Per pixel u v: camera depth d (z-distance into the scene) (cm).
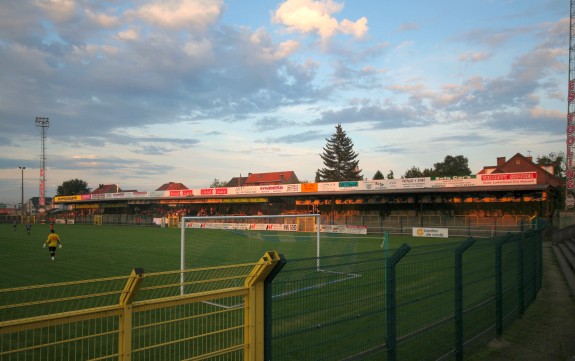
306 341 589
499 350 716
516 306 930
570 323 888
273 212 5459
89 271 1595
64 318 295
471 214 4119
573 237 2497
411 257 606
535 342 759
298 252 1867
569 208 4097
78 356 625
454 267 672
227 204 5897
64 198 7800
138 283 325
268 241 2300
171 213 6184
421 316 617
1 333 267
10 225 6119
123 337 325
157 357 562
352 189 4375
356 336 576
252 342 388
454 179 3806
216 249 1917
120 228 5088
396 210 4541
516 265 945
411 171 9612
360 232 4091
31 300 1027
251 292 390
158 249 2405
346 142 9238
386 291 523
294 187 4784
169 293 1095
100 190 11431
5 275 1504
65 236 3566
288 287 439
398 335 575
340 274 507
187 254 2048
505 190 3600
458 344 646
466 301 732
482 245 773
